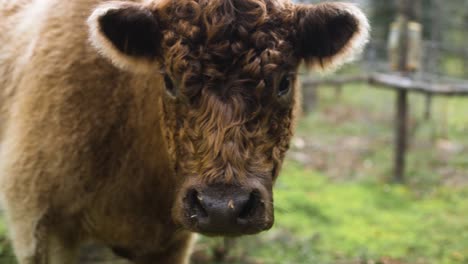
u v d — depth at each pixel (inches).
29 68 156.3
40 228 154.1
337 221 299.3
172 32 119.6
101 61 147.6
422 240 277.6
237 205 109.3
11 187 154.2
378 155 434.6
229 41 114.0
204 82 113.8
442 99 622.8
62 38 152.7
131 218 157.2
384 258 251.8
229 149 111.3
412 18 413.1
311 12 122.6
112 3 126.0
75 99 147.6
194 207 115.3
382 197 343.3
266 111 115.9
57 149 148.3
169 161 138.7
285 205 304.8
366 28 126.0
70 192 151.0
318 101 637.3
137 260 171.8
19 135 152.9
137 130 148.3
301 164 408.2
